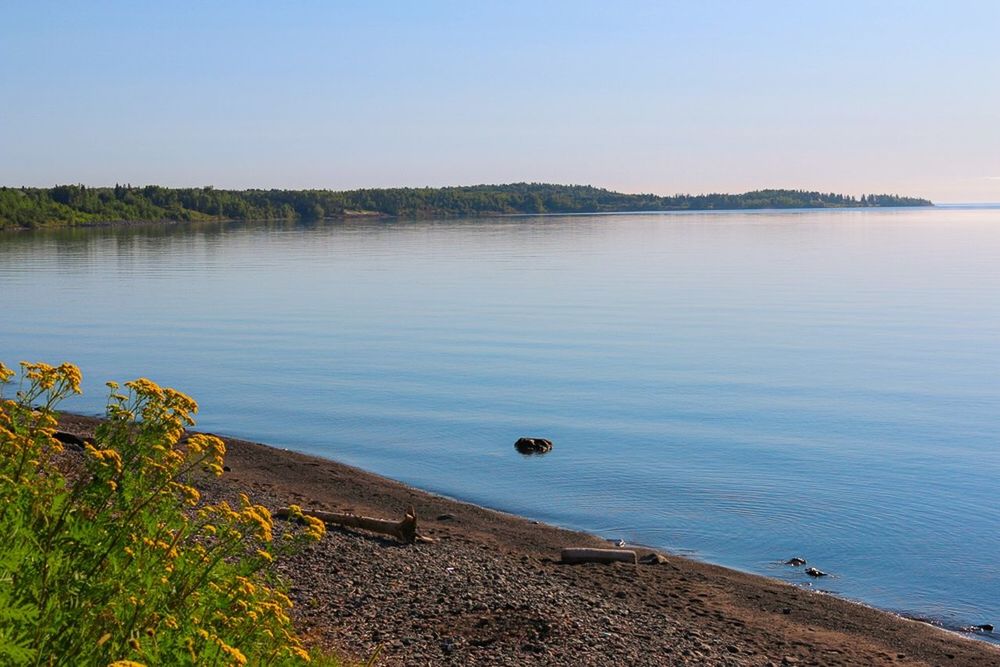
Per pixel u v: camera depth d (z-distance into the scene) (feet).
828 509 64.54
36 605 13.69
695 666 36.47
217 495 55.52
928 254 398.83
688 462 77.36
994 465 76.79
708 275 287.48
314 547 43.73
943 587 50.90
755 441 84.69
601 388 110.11
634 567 50.85
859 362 130.41
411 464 76.02
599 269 306.96
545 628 37.37
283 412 95.55
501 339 150.41
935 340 152.35
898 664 40.27
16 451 17.65
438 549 48.88
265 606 17.94
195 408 19.03
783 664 38.55
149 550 16.79
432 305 199.82
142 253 380.58
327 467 72.08
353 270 293.64
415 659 32.27
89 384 107.86
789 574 52.49
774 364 128.36
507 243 463.83
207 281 253.85
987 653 42.39
